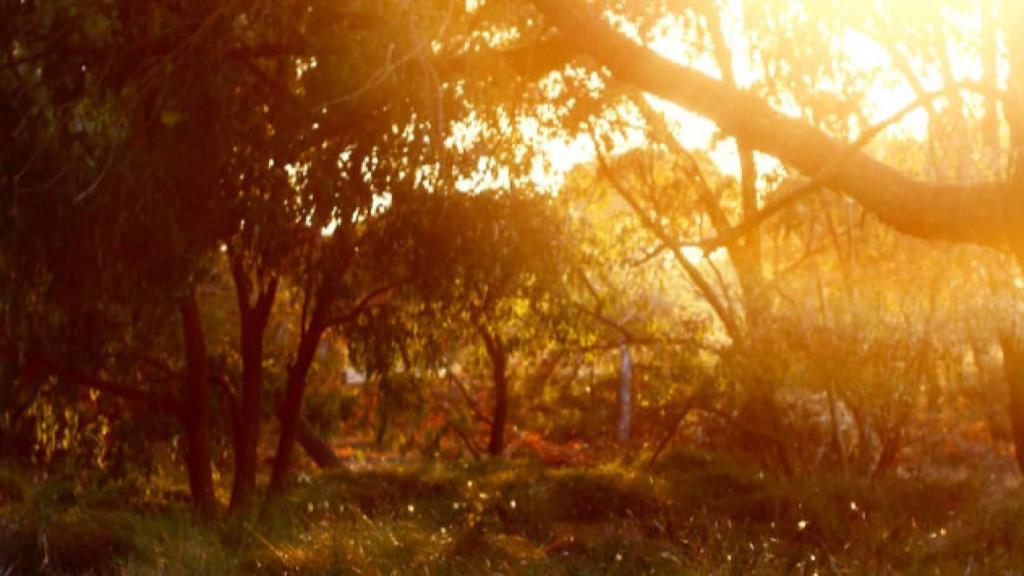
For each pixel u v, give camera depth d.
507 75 9.55
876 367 14.89
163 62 8.90
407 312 16.22
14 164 9.38
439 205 12.98
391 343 16.58
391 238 13.19
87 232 10.17
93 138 9.16
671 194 17.72
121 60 9.00
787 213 15.85
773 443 16.17
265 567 7.73
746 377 15.62
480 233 13.48
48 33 8.84
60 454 18.52
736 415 16.66
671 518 9.97
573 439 25.66
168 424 17.69
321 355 22.27
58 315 14.34
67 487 14.81
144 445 17.62
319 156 9.39
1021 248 7.84
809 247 15.97
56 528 8.15
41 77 9.04
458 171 10.05
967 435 18.34
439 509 10.84
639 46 8.67
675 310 18.02
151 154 9.47
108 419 17.58
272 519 9.62
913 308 14.81
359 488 11.77
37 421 16.73
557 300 17.30
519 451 25.38
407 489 11.99
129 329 16.05
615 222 18.30
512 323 19.12
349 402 22.67
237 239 11.88
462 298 14.69
